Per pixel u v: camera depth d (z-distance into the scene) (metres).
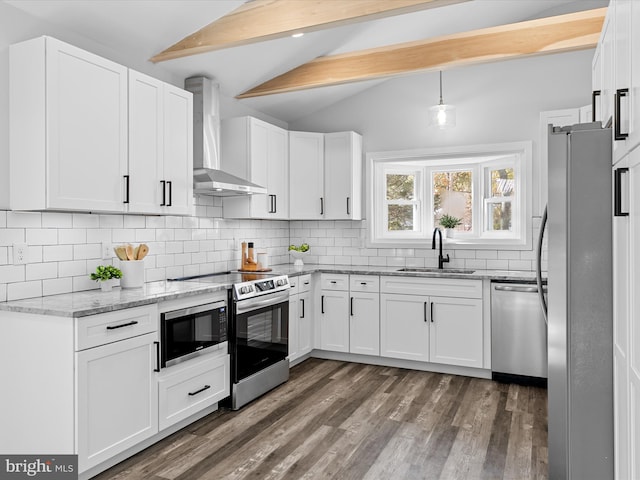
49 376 2.19
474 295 3.86
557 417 1.76
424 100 4.67
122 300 2.43
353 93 4.94
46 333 2.20
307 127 5.20
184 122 3.23
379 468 2.39
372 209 4.90
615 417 1.58
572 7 4.10
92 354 2.20
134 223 3.25
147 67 3.37
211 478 2.29
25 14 2.54
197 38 3.14
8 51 2.44
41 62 2.32
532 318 3.65
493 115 4.39
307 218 4.70
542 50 3.30
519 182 4.41
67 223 2.77
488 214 4.73
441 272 4.21
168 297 2.63
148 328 2.53
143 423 2.50
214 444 2.65
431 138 4.64
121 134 2.72
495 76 4.39
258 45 3.54
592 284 1.69
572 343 1.70
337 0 2.75
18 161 2.41
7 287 2.45
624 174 1.38
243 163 4.09
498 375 3.82
